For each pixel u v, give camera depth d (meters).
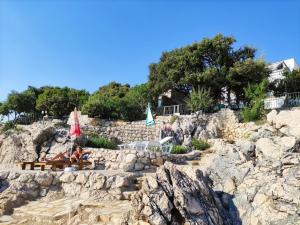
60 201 11.55
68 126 27.55
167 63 33.94
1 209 10.81
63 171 13.14
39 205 11.21
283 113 18.50
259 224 9.06
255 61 31.58
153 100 33.84
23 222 9.77
